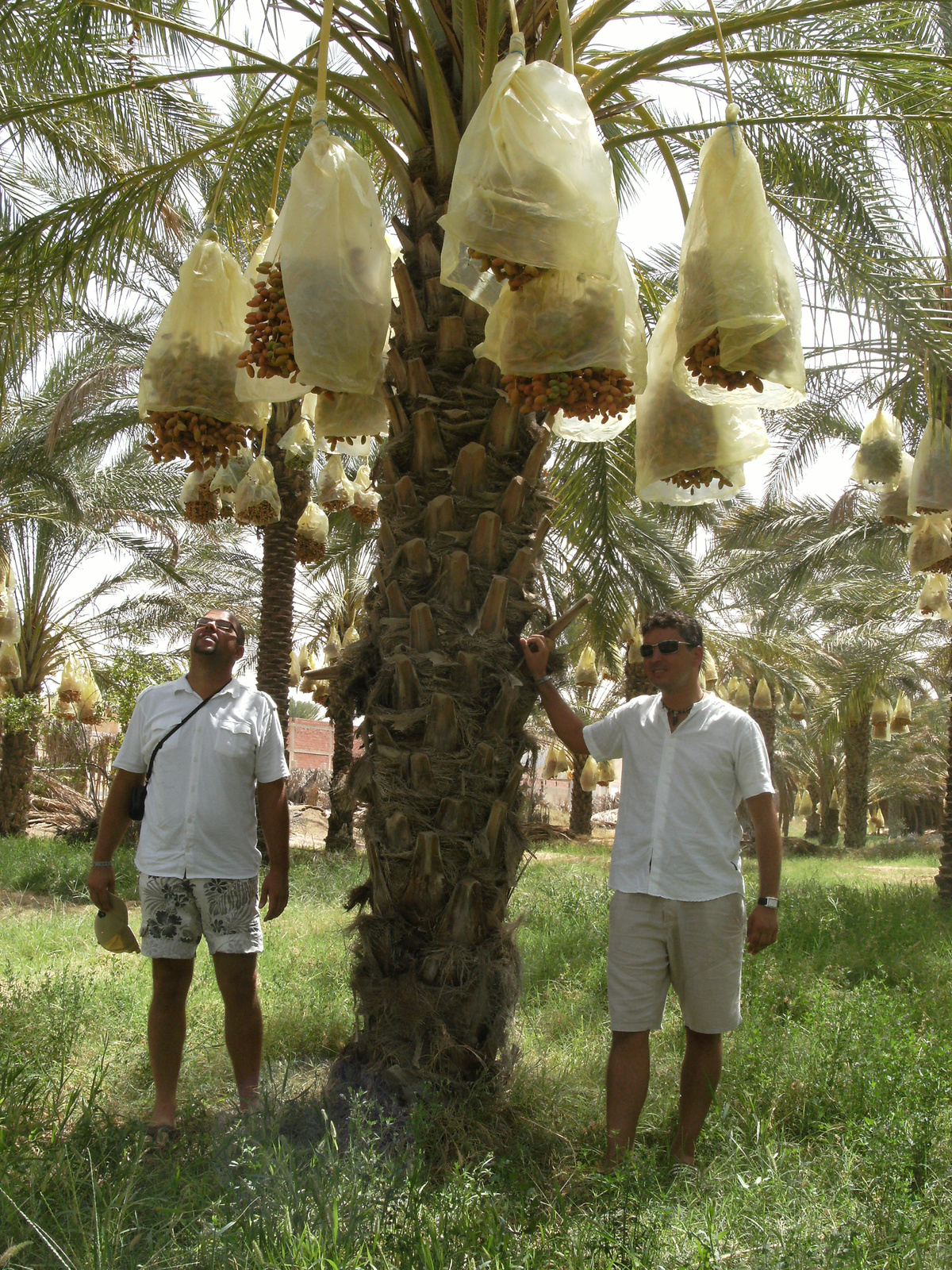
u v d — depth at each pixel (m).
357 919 3.65
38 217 5.28
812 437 12.93
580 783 25.75
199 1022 4.49
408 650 3.56
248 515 6.08
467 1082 3.43
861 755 27.78
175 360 3.23
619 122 5.54
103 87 5.69
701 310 2.79
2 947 6.37
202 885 3.44
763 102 5.57
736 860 3.37
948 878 12.65
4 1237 2.35
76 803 20.11
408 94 3.86
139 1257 2.36
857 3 3.72
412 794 3.50
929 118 4.54
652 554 13.30
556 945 6.54
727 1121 3.40
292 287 2.81
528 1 3.84
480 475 3.62
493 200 2.51
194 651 3.60
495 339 2.80
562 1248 2.43
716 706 3.43
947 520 6.30
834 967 5.89
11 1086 3.26
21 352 5.75
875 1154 2.97
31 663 17.44
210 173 6.87
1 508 14.74
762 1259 2.39
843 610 19.64
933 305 5.91
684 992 3.35
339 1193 2.54
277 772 3.64
